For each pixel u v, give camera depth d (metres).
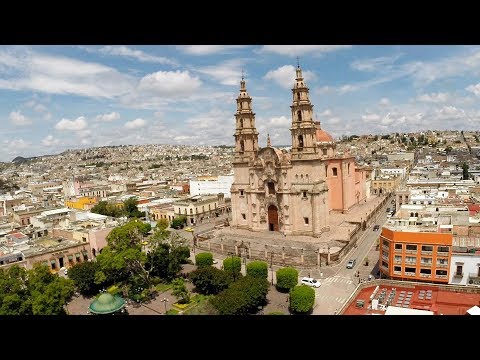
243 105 123.50
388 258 81.31
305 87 110.25
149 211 179.12
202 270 82.00
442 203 119.31
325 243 105.56
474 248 76.12
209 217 167.75
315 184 109.81
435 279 76.56
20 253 94.81
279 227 117.62
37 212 157.38
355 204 156.50
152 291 85.44
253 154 124.44
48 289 64.31
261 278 76.75
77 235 113.44
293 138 113.25
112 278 88.00
